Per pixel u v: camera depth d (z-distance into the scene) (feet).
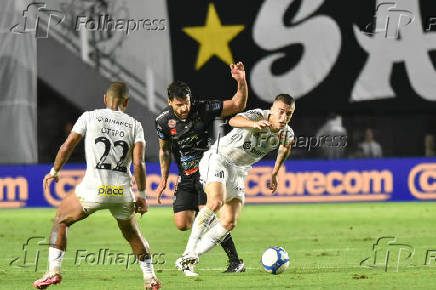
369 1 188.55
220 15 187.52
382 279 80.53
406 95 190.29
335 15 188.34
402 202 186.50
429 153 193.36
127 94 69.82
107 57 186.60
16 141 184.75
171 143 89.30
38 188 181.37
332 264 93.50
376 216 164.25
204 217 81.51
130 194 68.33
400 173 185.16
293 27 188.44
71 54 186.19
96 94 187.21
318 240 123.13
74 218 67.87
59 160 67.10
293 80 189.16
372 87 189.78
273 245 116.88
